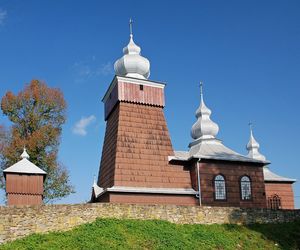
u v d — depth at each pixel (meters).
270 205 46.03
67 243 24.86
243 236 29.70
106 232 26.59
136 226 28.02
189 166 38.12
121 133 37.03
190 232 28.95
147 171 36.31
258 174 39.12
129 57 41.38
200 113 44.53
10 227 25.89
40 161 44.59
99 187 38.25
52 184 44.84
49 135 45.28
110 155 37.72
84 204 28.19
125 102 38.56
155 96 39.81
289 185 47.53
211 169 37.47
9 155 43.53
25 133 45.78
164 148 37.91
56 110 47.19
